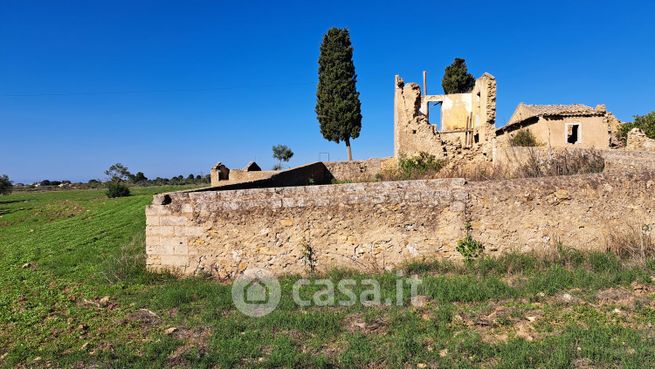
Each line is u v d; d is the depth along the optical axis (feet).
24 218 80.12
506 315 20.36
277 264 29.58
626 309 20.25
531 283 23.93
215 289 26.53
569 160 44.47
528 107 97.81
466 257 28.96
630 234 28.86
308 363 16.83
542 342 17.44
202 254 30.09
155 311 23.63
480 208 29.45
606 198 29.73
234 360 17.22
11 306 25.04
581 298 21.84
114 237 44.86
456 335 18.62
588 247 29.50
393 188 30.32
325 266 29.45
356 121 116.37
